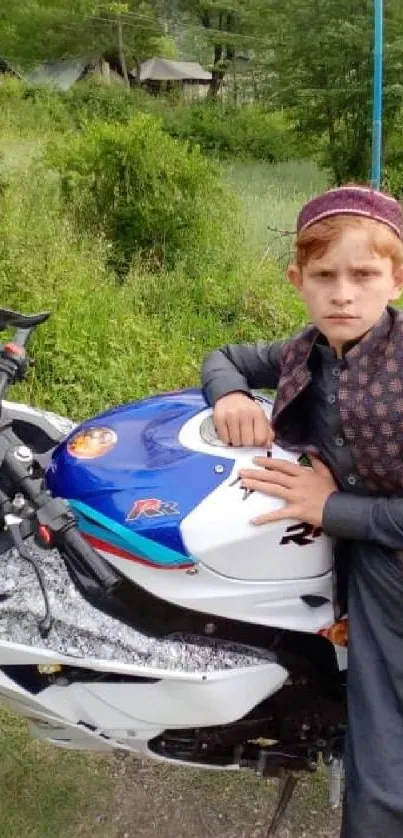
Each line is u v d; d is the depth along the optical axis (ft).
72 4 121.29
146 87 140.26
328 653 6.75
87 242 23.62
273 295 22.59
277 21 59.26
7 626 6.17
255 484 6.05
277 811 7.38
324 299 5.73
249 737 6.88
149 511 6.02
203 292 22.53
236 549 6.01
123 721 6.47
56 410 15.79
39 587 6.18
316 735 6.98
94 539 6.23
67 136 34.86
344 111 51.70
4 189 25.72
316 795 8.50
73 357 16.76
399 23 50.57
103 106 92.63
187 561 6.01
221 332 20.75
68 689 6.42
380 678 5.98
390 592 5.95
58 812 8.25
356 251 5.59
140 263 24.32
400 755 5.84
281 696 6.80
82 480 6.28
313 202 5.83
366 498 5.96
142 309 20.81
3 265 18.90
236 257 25.36
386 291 5.75
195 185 27.30
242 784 8.63
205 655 6.25
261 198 35.99
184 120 82.79
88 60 131.44
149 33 132.36
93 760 8.86
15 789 8.48
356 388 5.79
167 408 6.79
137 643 6.17
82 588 6.20
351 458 5.96
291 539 6.10
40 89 91.71
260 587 6.17
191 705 6.29
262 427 6.32
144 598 6.23
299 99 53.78
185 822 8.20
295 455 6.37
